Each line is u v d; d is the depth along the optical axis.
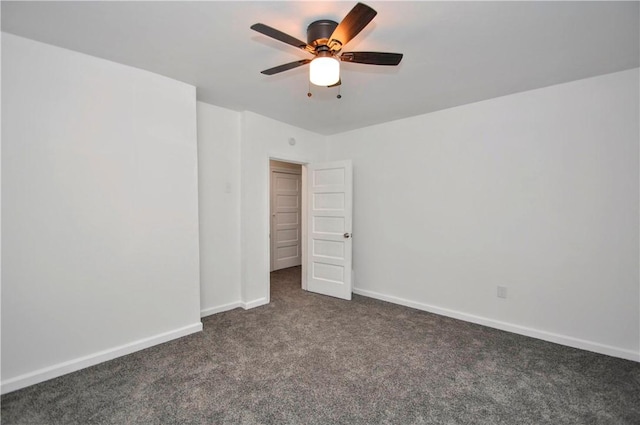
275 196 5.69
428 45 2.05
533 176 2.83
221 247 3.45
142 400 1.89
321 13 1.72
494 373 2.22
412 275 3.67
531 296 2.86
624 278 2.44
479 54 2.17
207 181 3.31
